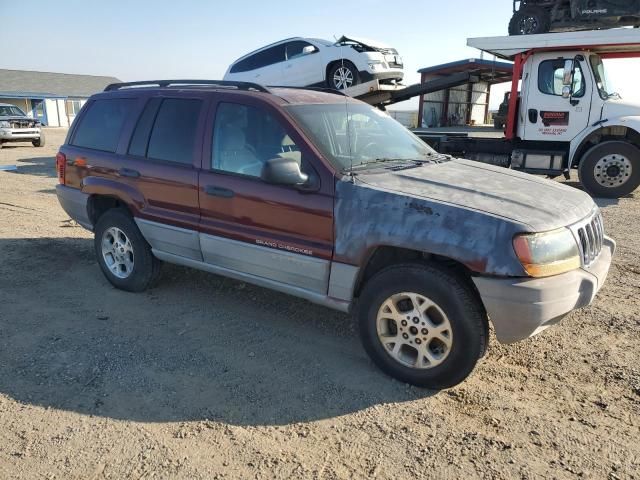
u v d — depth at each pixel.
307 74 13.19
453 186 3.67
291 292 4.06
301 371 3.76
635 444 2.96
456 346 3.33
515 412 3.27
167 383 3.60
